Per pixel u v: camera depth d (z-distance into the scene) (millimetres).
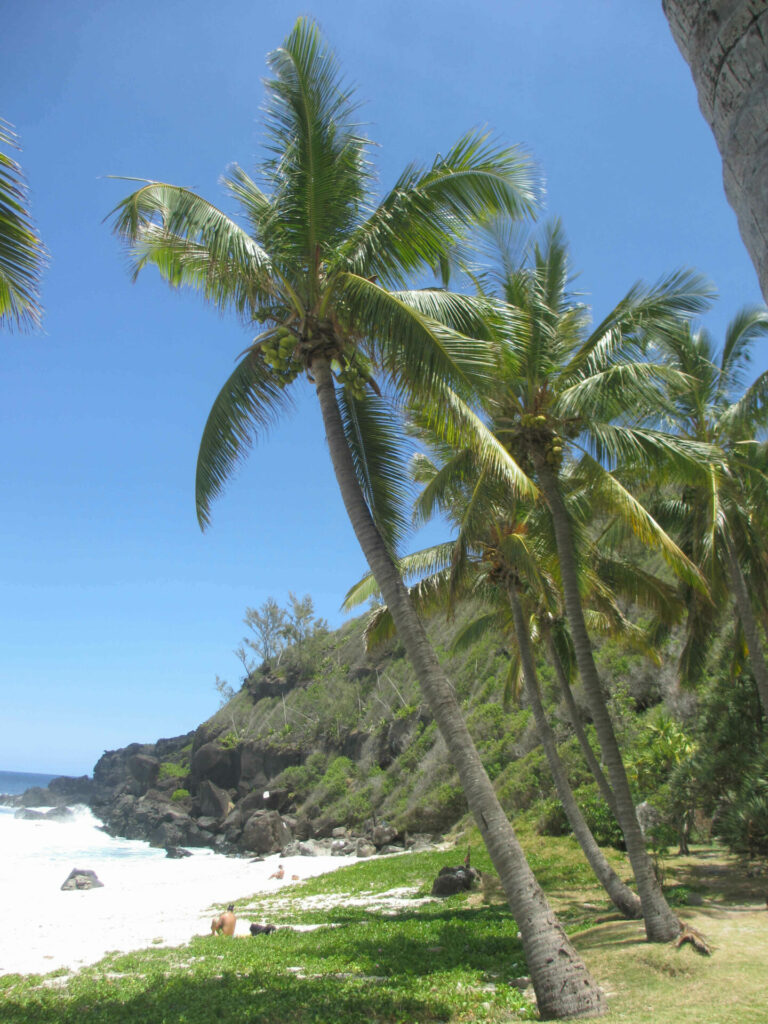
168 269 10719
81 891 25938
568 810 13133
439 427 8336
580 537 13680
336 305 9531
